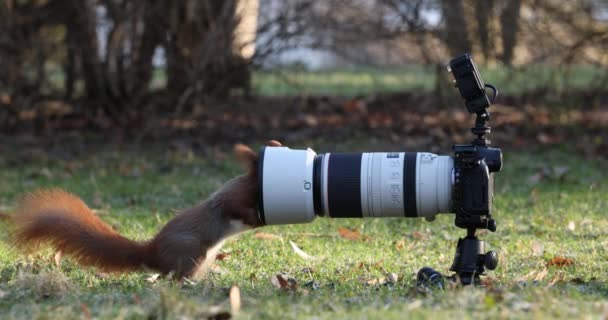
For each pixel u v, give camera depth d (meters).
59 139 19.73
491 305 7.25
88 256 9.14
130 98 20.34
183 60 19.86
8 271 9.45
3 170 17.30
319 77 30.03
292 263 10.25
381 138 19.41
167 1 19.58
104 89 20.41
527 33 20.03
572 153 18.28
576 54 20.25
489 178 8.36
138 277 9.20
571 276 9.20
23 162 17.97
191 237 8.95
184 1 19.50
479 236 11.93
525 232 12.13
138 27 19.70
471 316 7.04
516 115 20.91
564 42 20.00
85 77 20.69
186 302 7.39
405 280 9.11
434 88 23.80
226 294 8.24
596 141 18.91
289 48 19.44
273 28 19.39
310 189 8.49
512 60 20.42
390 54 21.27
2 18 19.23
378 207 8.43
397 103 22.55
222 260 10.41
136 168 17.19
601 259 10.22
